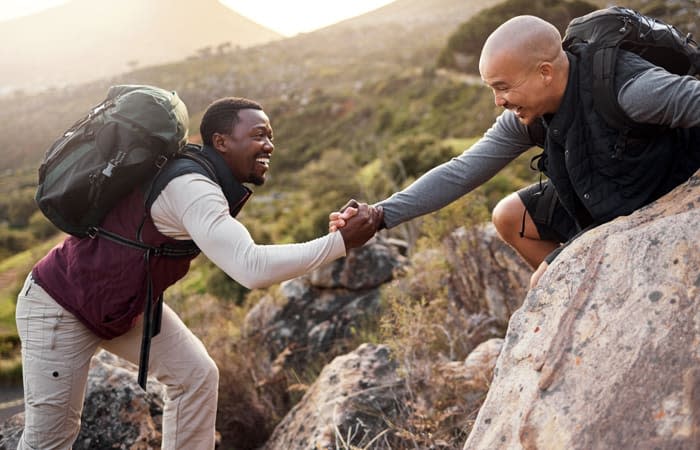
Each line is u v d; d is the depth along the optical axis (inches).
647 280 69.7
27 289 102.0
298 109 3457.2
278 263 91.6
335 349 229.6
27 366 101.6
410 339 145.9
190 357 110.2
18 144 5265.8
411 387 140.4
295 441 141.9
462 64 2203.5
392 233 327.9
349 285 248.4
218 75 5866.1
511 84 82.4
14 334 452.1
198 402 111.0
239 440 188.5
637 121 77.9
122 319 99.4
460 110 1627.7
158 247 96.7
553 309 75.9
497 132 101.6
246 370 211.2
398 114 1959.9
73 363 101.2
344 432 133.9
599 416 62.7
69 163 93.0
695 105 72.2
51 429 102.3
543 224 104.7
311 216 605.6
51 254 103.6
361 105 2876.5
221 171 99.2
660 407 60.3
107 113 92.5
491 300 186.7
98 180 91.3
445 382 136.8
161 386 156.8
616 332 67.9
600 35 81.1
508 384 74.0
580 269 77.0
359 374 149.8
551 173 88.4
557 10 963.3
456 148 638.5
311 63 5861.2
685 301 65.8
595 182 83.9
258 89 4990.2
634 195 83.3
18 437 139.6
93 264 96.9
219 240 91.0
